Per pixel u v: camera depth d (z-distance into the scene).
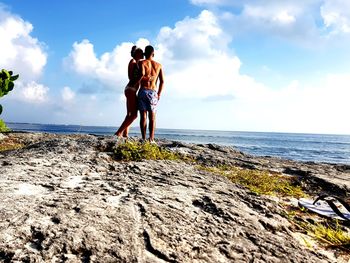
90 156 4.33
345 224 2.99
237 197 3.21
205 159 5.88
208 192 3.19
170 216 2.39
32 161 3.74
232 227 2.38
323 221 3.03
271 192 3.98
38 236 1.90
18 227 1.95
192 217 2.46
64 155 4.23
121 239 1.95
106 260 1.74
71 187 2.89
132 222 2.20
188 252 1.95
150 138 6.57
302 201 3.62
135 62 6.54
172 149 6.16
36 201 2.41
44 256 1.72
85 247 1.83
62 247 1.80
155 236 2.06
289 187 4.32
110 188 2.95
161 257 1.85
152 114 6.50
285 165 6.38
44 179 3.07
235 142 86.88
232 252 2.03
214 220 2.47
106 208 2.38
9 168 3.35
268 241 2.26
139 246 1.92
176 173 3.86
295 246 2.28
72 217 2.15
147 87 6.46
